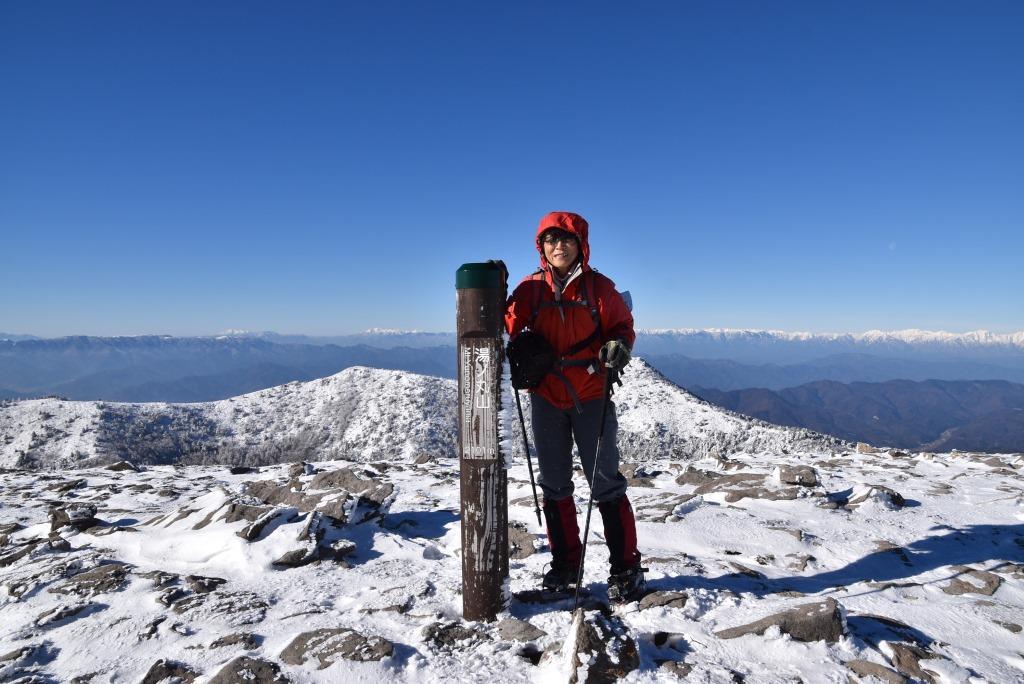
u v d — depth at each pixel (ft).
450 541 15.34
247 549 13.15
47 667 8.63
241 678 7.36
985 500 20.44
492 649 8.25
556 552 10.79
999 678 7.87
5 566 13.80
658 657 7.99
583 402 10.03
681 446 415.03
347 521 15.43
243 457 463.01
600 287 10.04
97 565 13.30
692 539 14.98
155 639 9.24
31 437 459.73
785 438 400.67
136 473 32.37
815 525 16.66
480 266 8.95
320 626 9.31
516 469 25.49
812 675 7.65
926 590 11.73
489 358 9.05
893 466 28.30
